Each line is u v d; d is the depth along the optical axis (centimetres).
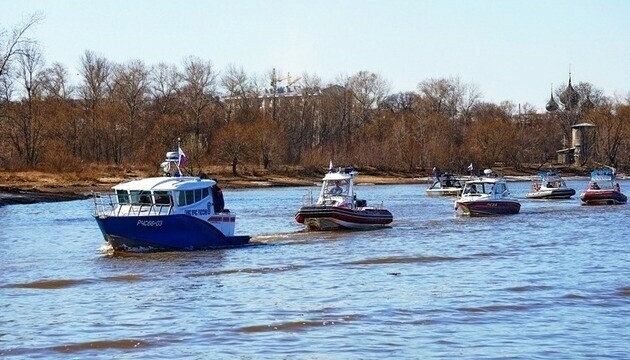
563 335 3222
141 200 5734
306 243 6262
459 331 3291
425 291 4131
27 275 4784
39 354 3022
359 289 4206
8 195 11781
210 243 5872
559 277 4544
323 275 4688
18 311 3747
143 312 3697
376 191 15500
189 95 19638
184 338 3222
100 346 3117
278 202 11819
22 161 15412
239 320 3506
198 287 4322
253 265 5094
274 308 3741
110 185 14338
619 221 8250
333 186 7500
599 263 5094
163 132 17838
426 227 7612
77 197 12519
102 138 18238
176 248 5706
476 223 8088
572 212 9550
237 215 9275
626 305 3769
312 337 3219
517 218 8706
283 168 18725
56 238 6806
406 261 5256
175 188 5681
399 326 3375
